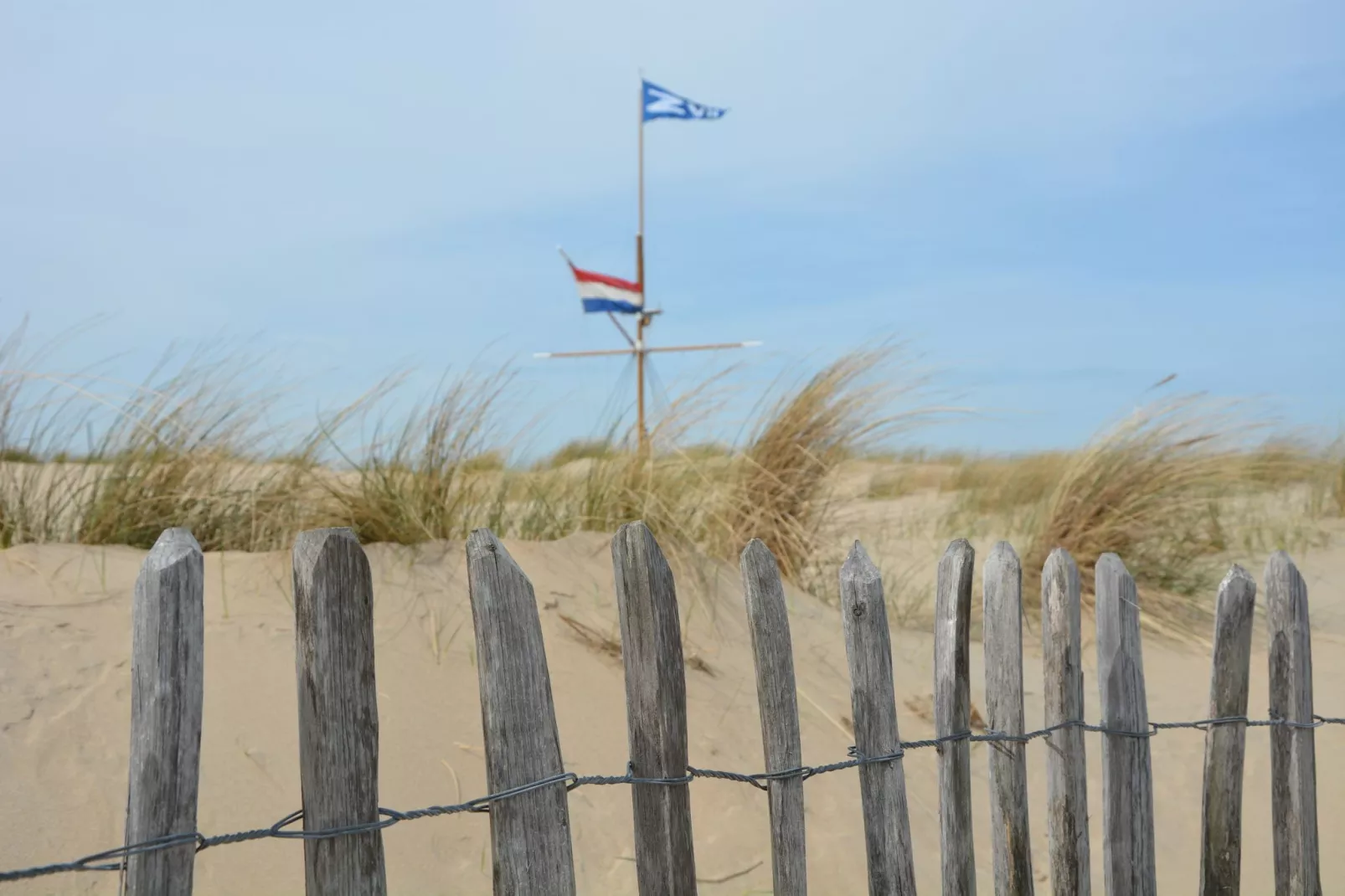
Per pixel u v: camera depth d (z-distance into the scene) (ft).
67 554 11.24
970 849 7.15
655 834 5.84
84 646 9.44
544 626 11.69
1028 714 13.65
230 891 7.59
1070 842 7.55
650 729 5.84
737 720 11.19
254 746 8.84
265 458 14.01
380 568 11.95
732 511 16.46
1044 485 23.79
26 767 7.94
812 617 14.99
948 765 7.13
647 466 16.12
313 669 4.83
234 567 11.42
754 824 9.65
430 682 10.23
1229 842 8.59
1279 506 25.85
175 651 4.54
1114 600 7.87
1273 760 8.97
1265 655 15.79
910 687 13.57
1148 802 7.99
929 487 30.83
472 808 5.22
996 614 7.42
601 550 14.03
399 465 13.89
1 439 13.09
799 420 17.38
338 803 4.87
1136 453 18.98
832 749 11.34
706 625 13.24
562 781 5.47
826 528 18.25
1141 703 7.95
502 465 15.39
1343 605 18.51
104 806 7.87
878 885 6.80
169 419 13.44
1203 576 19.03
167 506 12.67
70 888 7.14
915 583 18.88
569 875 5.45
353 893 4.88
